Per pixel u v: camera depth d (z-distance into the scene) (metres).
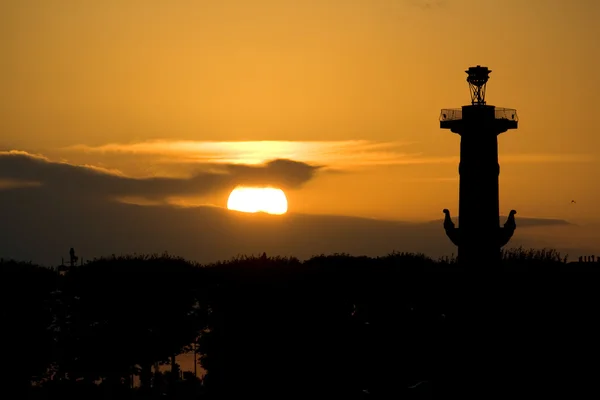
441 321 173.88
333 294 180.88
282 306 178.88
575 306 163.50
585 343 154.12
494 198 175.00
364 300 181.25
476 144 174.38
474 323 168.12
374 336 172.62
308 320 176.62
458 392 143.88
